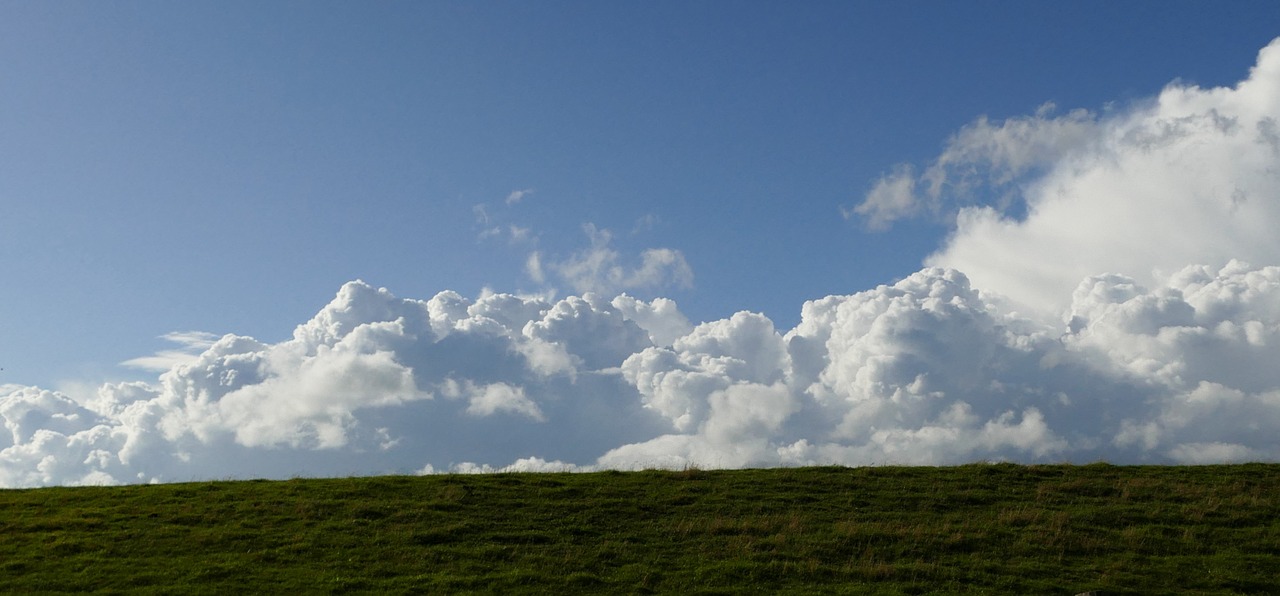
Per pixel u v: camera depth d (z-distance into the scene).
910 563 30.70
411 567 30.12
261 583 28.50
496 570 30.02
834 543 32.59
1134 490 38.59
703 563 30.80
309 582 28.59
